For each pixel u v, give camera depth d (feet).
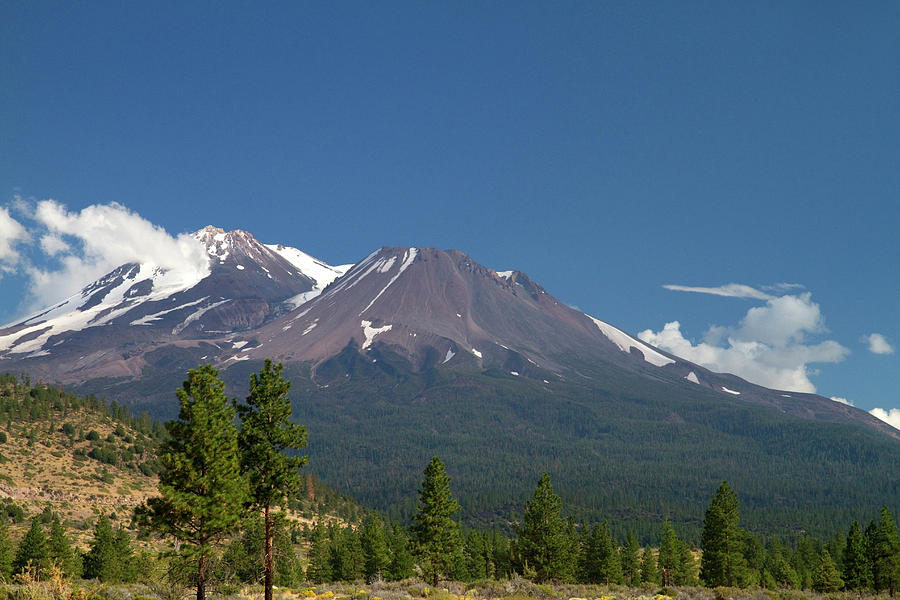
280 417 145.28
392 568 330.13
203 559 132.46
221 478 130.93
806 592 232.53
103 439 646.74
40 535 264.72
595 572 362.33
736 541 290.76
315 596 171.12
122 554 281.95
